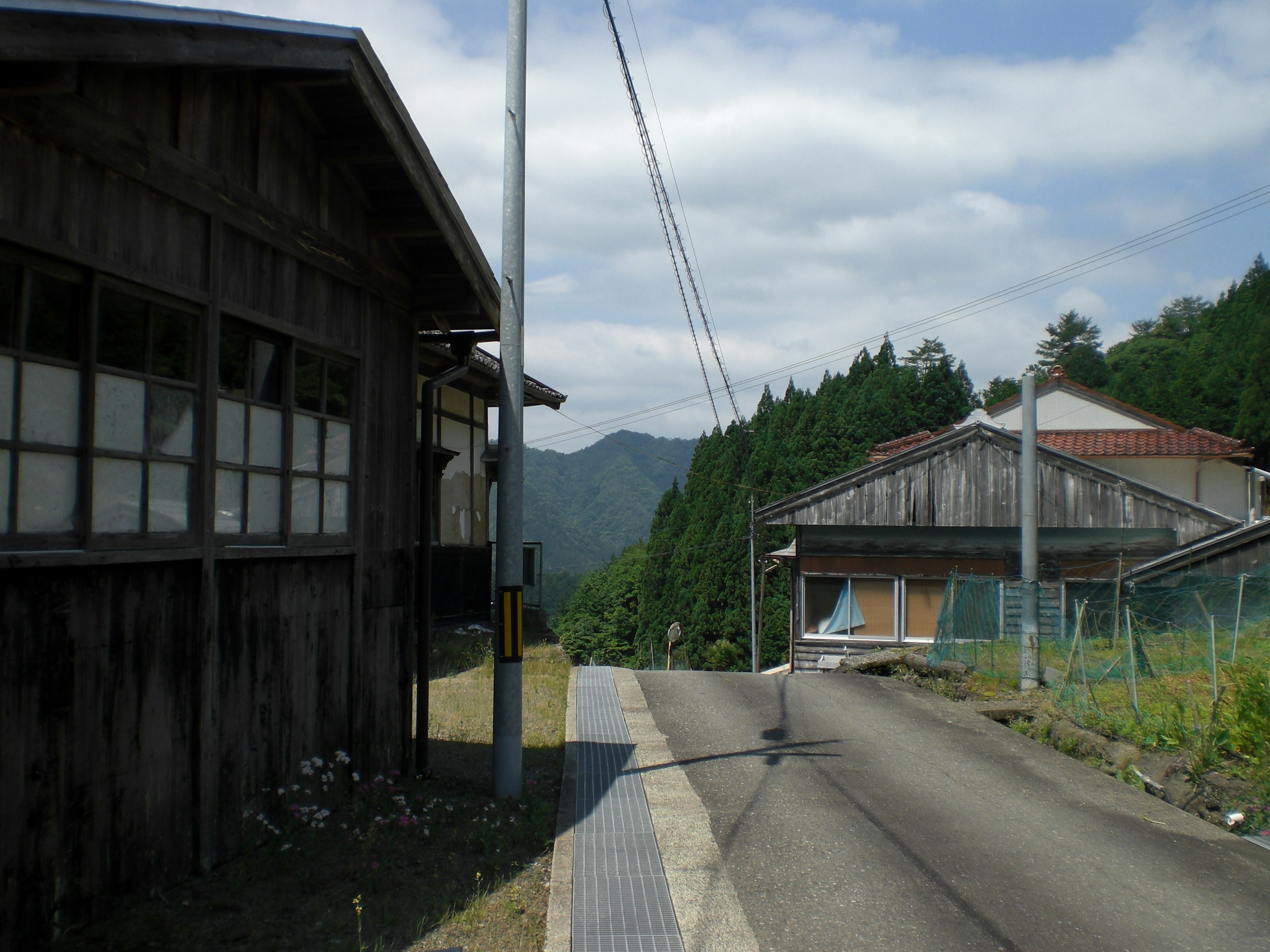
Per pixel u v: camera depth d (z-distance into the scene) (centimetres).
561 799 594
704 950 378
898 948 384
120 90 381
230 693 450
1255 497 2292
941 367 4328
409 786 607
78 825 355
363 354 593
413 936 381
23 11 294
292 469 516
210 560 433
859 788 631
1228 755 648
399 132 538
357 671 576
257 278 480
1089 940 396
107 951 344
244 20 397
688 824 545
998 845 518
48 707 342
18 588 330
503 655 589
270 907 399
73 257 356
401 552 645
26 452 341
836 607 1595
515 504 603
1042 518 1535
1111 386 5000
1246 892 457
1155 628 1068
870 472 1571
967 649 1145
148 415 402
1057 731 785
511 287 616
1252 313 4400
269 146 490
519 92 621
